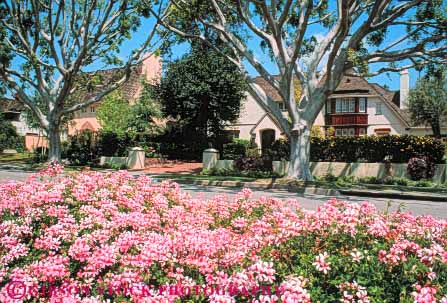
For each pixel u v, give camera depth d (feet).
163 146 102.01
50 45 75.15
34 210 14.21
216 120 102.58
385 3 53.42
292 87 57.62
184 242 11.99
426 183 58.70
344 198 46.42
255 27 58.75
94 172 19.90
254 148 93.20
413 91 127.44
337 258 10.53
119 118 114.83
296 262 11.10
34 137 164.45
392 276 9.96
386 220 14.57
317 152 72.18
